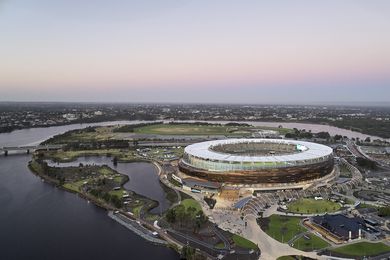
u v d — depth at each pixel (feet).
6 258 614.75
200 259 577.84
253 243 641.40
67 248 650.84
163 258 609.83
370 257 586.45
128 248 648.38
